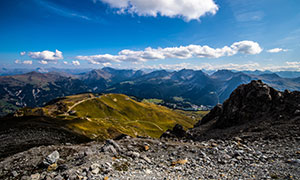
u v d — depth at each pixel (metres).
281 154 18.91
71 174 12.98
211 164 17.38
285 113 40.09
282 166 14.97
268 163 16.33
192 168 16.47
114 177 12.85
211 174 14.49
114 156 18.89
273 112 44.53
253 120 46.25
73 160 19.41
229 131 44.91
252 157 18.73
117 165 15.76
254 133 33.66
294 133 27.30
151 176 13.76
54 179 12.53
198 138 48.28
